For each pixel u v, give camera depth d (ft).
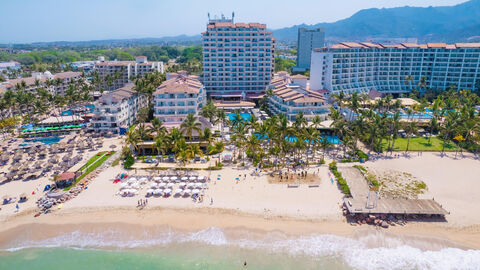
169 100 393.70
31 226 207.72
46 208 224.94
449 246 187.83
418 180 260.83
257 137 320.29
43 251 188.55
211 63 595.88
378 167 287.48
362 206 212.23
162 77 611.06
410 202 218.18
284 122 291.17
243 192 243.60
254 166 290.97
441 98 515.09
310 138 298.76
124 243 193.88
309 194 239.91
